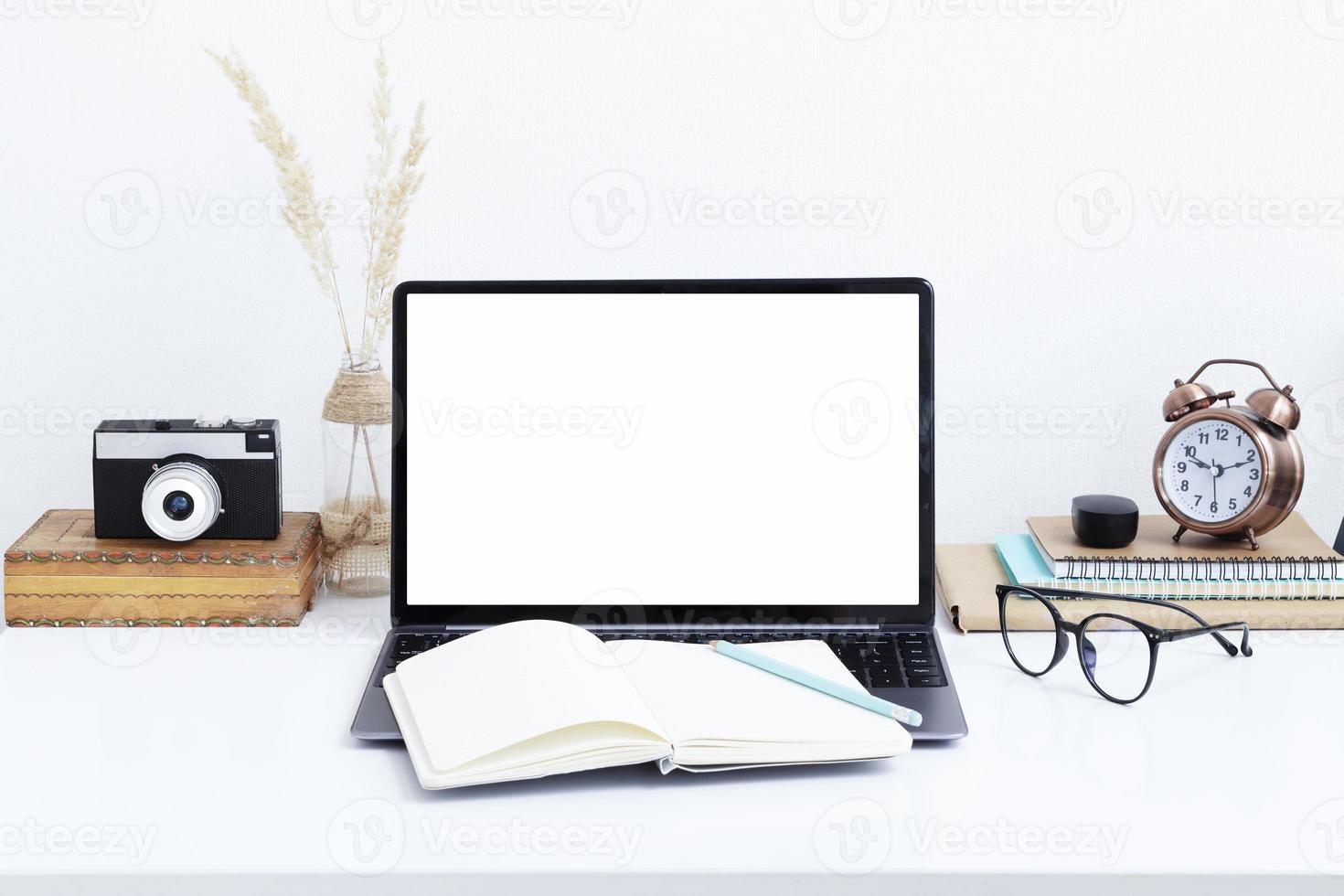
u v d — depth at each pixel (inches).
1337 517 45.2
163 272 43.4
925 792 27.3
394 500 35.3
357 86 42.2
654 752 27.2
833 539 35.6
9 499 45.1
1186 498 38.8
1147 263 43.5
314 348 44.2
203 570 36.4
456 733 27.8
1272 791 27.2
